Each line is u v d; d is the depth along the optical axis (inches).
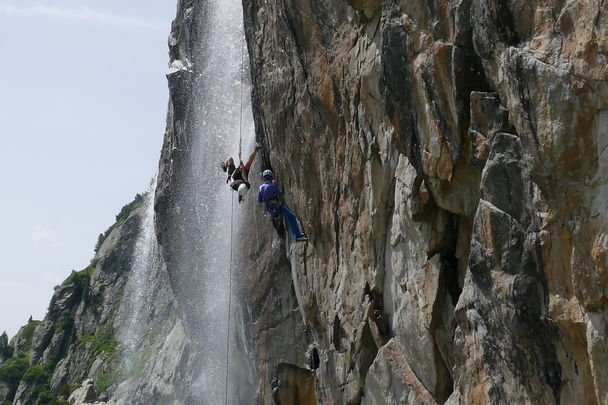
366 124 701.9
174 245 1314.0
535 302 482.3
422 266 641.6
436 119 579.2
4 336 4151.1
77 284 3302.2
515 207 494.9
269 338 989.8
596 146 435.2
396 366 677.9
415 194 628.1
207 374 1274.6
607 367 437.1
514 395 515.2
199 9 1295.5
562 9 446.6
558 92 445.1
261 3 868.6
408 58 594.6
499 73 499.2
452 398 577.0
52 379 2945.4
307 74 783.1
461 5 540.7
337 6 730.8
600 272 434.3
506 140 500.1
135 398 1690.5
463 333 562.3
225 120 1211.2
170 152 1369.3
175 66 1347.2
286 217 824.3
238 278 1071.6
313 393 928.9
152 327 1939.0
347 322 756.6
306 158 814.5
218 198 1195.9
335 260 795.4
